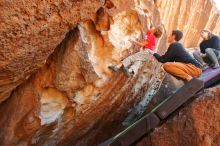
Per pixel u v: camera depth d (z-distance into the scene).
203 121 4.96
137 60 5.53
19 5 3.01
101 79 5.04
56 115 5.02
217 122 4.92
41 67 4.43
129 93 6.44
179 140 5.02
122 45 4.96
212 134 4.89
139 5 5.06
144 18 5.14
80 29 4.27
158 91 7.92
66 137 5.89
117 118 7.00
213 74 5.35
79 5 3.58
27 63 3.84
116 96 5.99
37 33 3.42
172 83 8.08
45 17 3.33
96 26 4.44
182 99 5.03
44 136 5.32
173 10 8.06
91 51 4.61
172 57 5.14
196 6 9.13
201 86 4.98
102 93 5.41
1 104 4.63
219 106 4.97
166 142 5.09
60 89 4.71
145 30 5.28
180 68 5.07
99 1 3.79
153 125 5.14
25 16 3.14
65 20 3.59
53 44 3.82
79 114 5.46
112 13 4.53
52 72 4.52
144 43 5.09
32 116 4.71
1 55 3.39
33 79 4.49
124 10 4.70
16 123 4.63
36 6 3.15
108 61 4.95
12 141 4.77
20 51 3.49
